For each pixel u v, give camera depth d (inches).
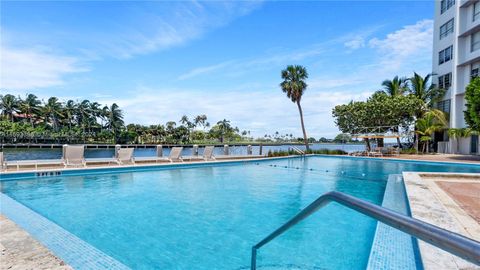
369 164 684.1
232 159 679.7
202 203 281.7
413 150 943.7
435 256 117.0
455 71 889.5
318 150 984.9
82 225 213.0
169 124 3248.0
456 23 885.2
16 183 357.4
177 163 542.6
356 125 1061.1
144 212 247.4
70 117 2512.3
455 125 893.8
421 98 1002.1
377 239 148.7
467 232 146.5
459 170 547.2
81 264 121.8
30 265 88.9
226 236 192.7
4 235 114.7
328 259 155.4
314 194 329.4
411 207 195.3
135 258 159.8
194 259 158.1
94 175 431.2
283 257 157.6
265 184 392.5
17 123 2137.1
